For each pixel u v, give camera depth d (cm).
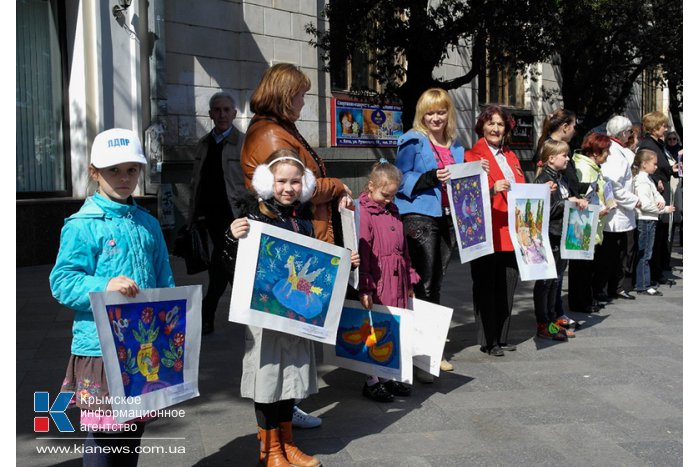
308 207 362
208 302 605
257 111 393
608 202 728
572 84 1573
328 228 394
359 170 1522
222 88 1243
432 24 1036
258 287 329
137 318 282
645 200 821
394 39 1063
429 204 504
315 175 386
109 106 1059
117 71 1066
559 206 604
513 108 1947
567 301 792
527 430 413
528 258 546
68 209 998
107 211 286
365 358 422
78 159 1057
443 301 787
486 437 401
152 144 1095
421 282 508
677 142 1040
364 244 436
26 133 1019
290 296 338
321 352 577
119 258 284
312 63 1384
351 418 427
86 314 281
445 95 512
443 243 519
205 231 585
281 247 335
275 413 344
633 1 1378
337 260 350
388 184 445
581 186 643
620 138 787
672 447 391
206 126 1222
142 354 284
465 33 1117
